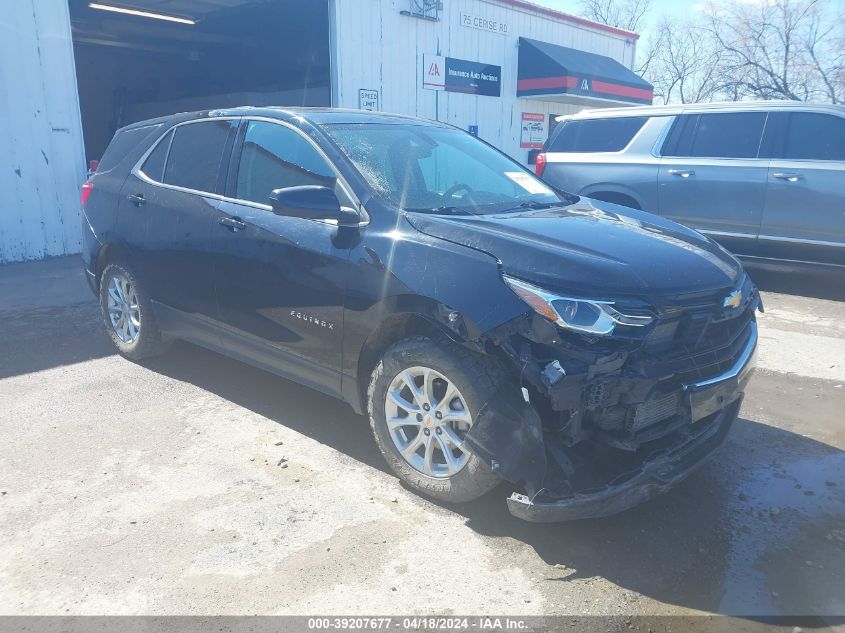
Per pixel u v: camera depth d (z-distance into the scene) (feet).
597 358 8.99
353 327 11.34
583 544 9.96
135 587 8.84
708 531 10.39
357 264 11.21
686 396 9.59
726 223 26.03
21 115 30.07
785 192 24.56
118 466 11.91
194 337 15.05
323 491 11.20
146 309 16.10
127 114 76.69
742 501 11.27
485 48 51.55
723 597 8.93
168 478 11.52
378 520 10.40
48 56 30.58
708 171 26.09
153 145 16.28
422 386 10.72
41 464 11.94
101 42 63.82
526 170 15.51
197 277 14.28
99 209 17.07
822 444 13.39
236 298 13.46
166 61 76.02
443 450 10.46
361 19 42.39
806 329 21.18
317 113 13.65
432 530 10.18
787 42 103.76
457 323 9.82
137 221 15.75
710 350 10.19
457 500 10.52
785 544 10.10
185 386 15.58
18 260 30.73
